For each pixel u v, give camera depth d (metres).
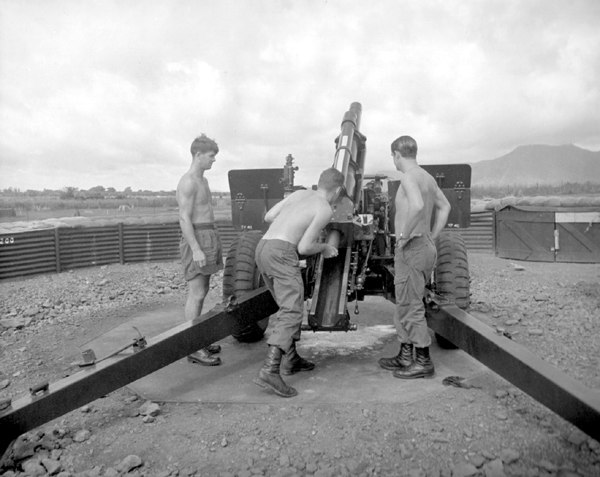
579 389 2.20
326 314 3.34
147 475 2.34
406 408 2.90
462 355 3.78
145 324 4.96
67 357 4.02
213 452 2.52
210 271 3.76
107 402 3.12
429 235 3.29
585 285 6.16
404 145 3.27
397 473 2.28
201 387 3.33
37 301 6.00
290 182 4.26
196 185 3.68
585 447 2.41
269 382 3.08
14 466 2.48
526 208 8.79
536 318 4.73
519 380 2.49
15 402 2.53
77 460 2.50
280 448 2.52
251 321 3.47
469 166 4.97
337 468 2.33
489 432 2.59
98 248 8.52
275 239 3.16
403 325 3.37
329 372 3.54
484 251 9.20
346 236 3.56
